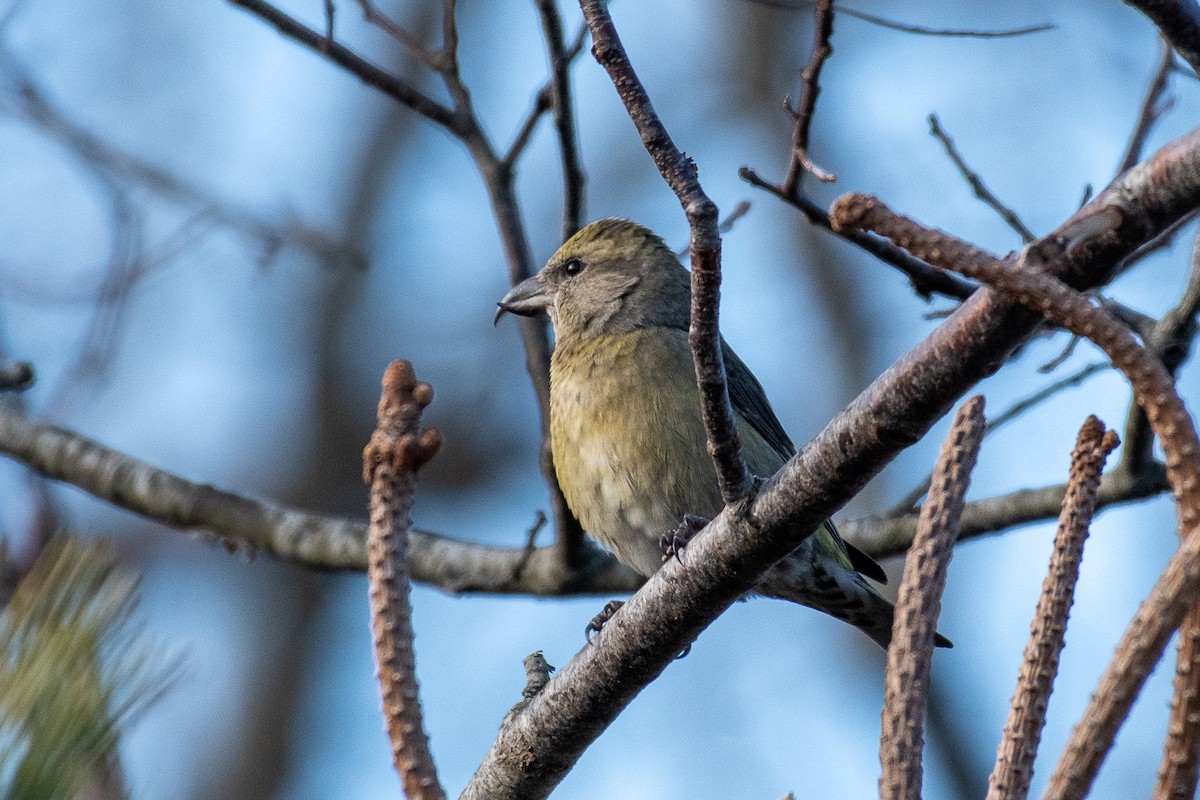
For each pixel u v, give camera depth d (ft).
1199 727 13.48
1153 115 31.71
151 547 65.05
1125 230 18.04
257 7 34.76
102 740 13.32
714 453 21.91
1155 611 13.85
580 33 33.60
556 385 36.06
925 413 20.18
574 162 34.78
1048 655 16.28
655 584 23.66
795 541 22.17
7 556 16.55
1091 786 14.15
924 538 17.69
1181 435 14.03
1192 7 22.15
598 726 24.73
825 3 28.12
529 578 38.88
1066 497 16.70
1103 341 14.58
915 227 15.56
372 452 17.87
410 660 17.51
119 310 44.27
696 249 20.26
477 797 25.63
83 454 40.22
